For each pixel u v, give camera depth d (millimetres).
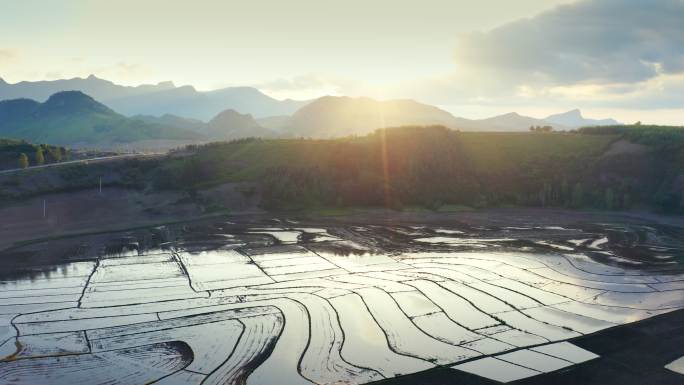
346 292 65875
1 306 60719
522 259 84312
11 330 53062
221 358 46094
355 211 137125
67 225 112000
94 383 41406
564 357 46344
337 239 102062
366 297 63812
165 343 49562
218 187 141625
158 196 135500
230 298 63656
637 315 57719
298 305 60781
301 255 87750
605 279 72625
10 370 43688
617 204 138500
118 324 54688
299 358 46031
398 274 74875
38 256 87000
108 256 87062
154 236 104750
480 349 48156
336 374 42906
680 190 133750
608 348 48344
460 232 109438
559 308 60125
